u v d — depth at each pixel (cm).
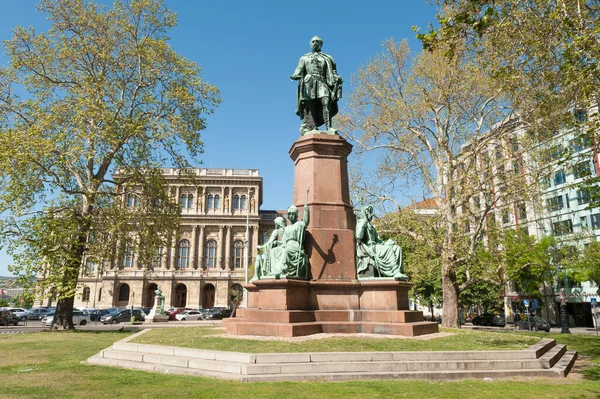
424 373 766
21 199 1981
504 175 2014
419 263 2317
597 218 3700
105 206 2253
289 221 1217
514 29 997
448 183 2108
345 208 1239
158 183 2402
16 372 819
